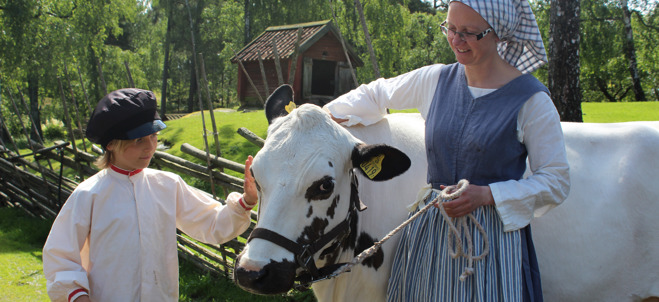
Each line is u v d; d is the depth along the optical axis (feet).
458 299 6.93
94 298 7.45
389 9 69.36
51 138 83.41
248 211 8.31
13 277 17.12
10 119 69.72
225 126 37.81
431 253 7.30
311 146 6.72
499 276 6.79
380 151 6.81
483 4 6.65
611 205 8.39
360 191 8.11
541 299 7.04
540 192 6.63
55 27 58.18
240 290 15.58
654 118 31.60
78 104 73.87
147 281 7.72
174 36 107.45
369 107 8.68
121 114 7.43
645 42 83.15
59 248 7.07
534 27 7.20
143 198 7.84
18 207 27.71
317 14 84.23
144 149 7.75
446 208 6.75
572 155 8.85
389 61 70.08
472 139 6.97
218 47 110.11
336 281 8.17
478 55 6.99
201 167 16.49
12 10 53.88
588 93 102.58
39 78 61.62
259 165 6.79
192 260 17.78
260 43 59.21
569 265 8.43
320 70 64.34
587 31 78.23
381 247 8.13
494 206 6.93
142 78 81.61
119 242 7.53
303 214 6.70
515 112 6.77
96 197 7.48
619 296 8.45
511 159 6.91
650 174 8.31
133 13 67.15
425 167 8.56
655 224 8.23
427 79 8.11
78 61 63.82
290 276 6.58
